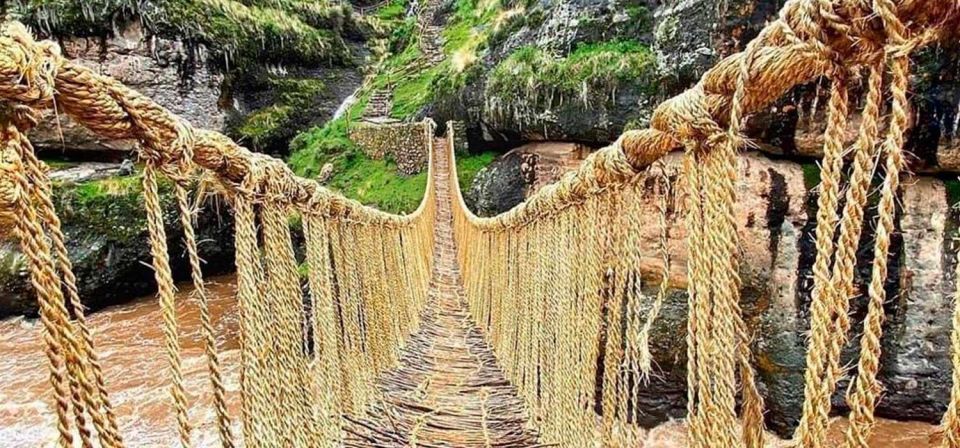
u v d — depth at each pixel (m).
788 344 4.79
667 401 4.73
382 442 2.65
